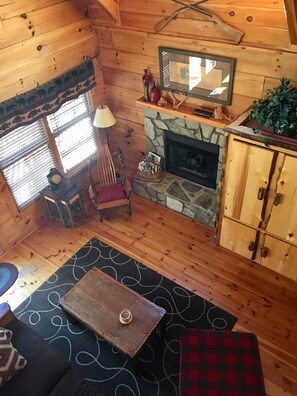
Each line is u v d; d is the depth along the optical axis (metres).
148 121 4.34
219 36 3.19
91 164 4.83
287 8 2.40
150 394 2.75
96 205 4.14
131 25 3.74
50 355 2.57
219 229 3.74
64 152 4.38
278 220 3.15
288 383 2.78
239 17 2.96
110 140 5.09
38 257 3.96
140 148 4.83
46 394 2.38
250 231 3.45
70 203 4.10
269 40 2.93
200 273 3.65
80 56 4.02
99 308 2.86
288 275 3.46
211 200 4.16
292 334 3.09
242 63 3.18
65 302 2.92
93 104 4.53
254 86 3.25
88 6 3.88
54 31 3.61
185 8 3.21
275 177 2.94
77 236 4.18
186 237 4.05
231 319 3.22
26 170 3.94
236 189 3.26
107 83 4.50
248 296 3.41
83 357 3.01
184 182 4.46
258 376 2.32
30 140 3.88
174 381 2.81
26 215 4.14
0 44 3.17
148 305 2.86
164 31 3.53
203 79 3.53
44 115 3.77
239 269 3.66
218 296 3.42
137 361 2.76
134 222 4.30
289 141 2.69
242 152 3.00
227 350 2.46
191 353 2.45
